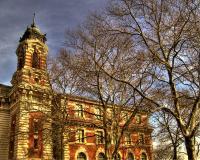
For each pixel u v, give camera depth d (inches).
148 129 1433.3
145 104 959.6
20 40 2304.4
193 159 748.6
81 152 2038.6
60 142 1530.5
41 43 2237.9
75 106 2044.8
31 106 1878.7
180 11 837.8
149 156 2229.3
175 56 810.2
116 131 1158.3
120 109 1182.3
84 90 1212.5
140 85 935.0
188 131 783.7
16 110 1985.7
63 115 1444.4
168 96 949.2
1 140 1999.3
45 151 1838.1
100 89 1173.7
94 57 1112.2
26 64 2107.5
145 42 854.5
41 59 2181.3
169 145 1504.7
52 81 1487.5
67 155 1946.4
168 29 839.7
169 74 819.4
